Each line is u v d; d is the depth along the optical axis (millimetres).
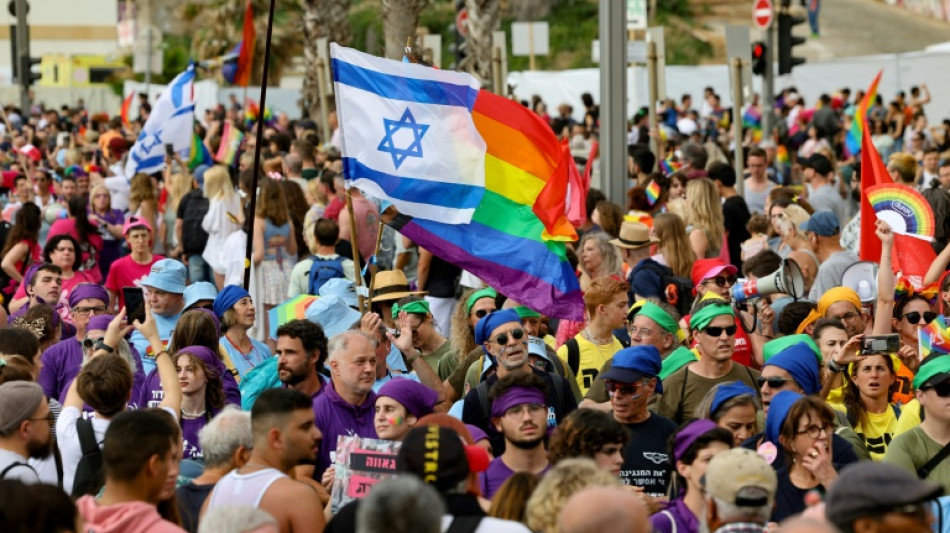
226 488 13250
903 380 19000
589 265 23938
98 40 128125
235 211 32438
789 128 62906
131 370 16047
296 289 28156
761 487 11695
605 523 9836
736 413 15625
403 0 47500
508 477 14133
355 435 16328
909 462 15539
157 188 40562
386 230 30922
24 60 67250
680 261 24594
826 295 19812
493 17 46469
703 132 64812
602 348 20250
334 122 54500
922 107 64562
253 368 18906
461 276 28656
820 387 17250
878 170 22719
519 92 74875
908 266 21703
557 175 20672
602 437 14164
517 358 17328
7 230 34188
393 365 20312
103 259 34406
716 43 110375
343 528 12398
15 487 10344
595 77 73688
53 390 20484
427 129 20234
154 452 12305
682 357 18906
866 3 116250
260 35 109188
